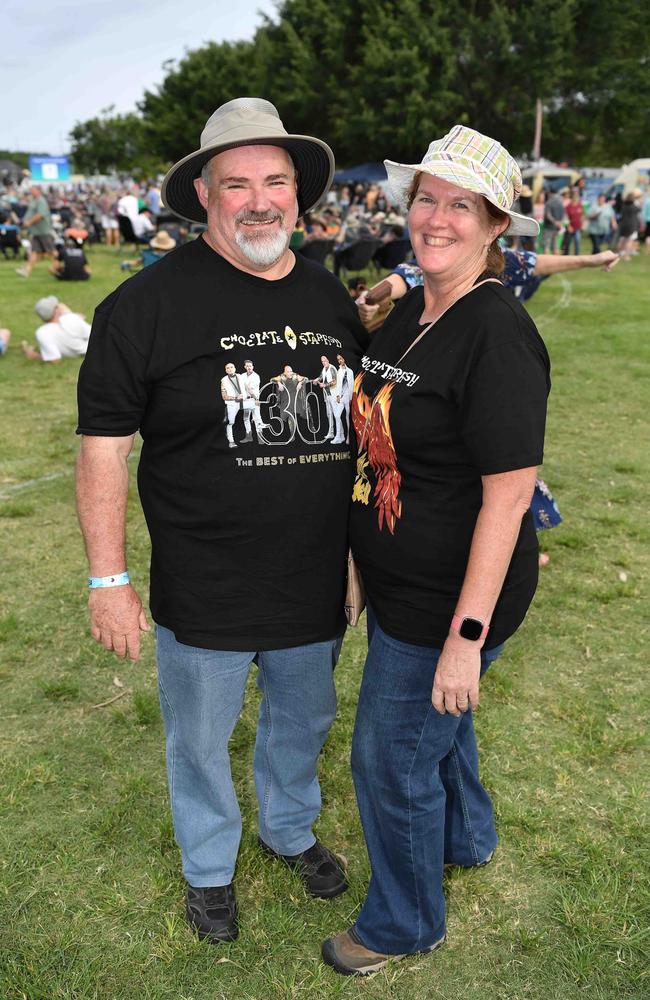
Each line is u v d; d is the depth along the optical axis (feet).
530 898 7.55
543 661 11.33
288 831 7.69
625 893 7.56
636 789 8.82
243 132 6.00
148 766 9.32
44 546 14.74
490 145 5.63
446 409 5.49
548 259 10.12
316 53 127.54
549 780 9.00
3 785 8.96
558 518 11.31
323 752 9.52
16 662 11.32
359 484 6.26
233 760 9.48
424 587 5.86
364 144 123.54
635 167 93.20
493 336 5.29
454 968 6.92
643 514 16.19
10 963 6.92
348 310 6.86
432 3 114.52
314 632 6.70
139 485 6.59
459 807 7.51
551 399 24.22
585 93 124.36
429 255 5.64
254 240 6.05
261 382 6.17
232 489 6.19
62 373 27.32
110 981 6.82
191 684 6.68
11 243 65.36
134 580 13.61
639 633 12.05
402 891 6.60
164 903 7.55
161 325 5.98
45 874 7.84
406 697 6.06
